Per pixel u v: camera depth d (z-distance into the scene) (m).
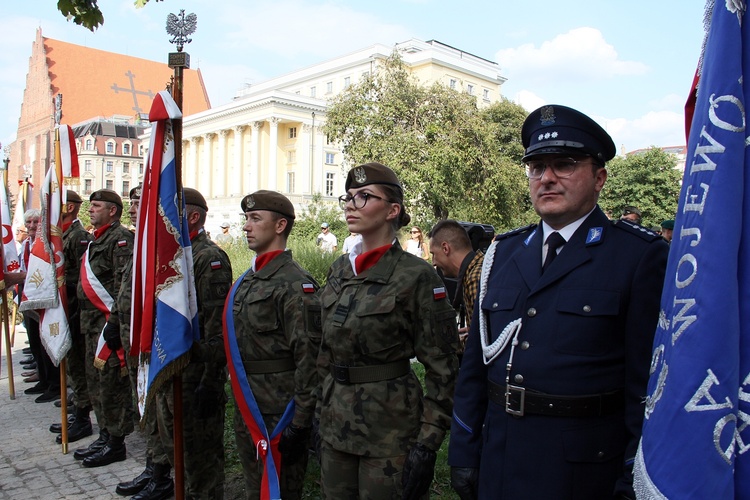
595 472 1.99
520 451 2.07
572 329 2.04
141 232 3.63
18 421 6.27
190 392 3.73
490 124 26.19
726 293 1.61
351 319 2.68
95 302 5.12
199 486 3.75
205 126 53.47
